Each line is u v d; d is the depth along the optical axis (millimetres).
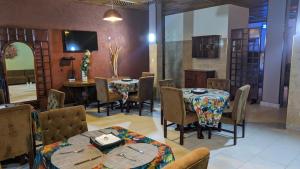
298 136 3721
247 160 2930
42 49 5691
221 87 4465
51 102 3574
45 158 1628
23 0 5277
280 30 5367
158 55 6945
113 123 4562
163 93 3572
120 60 7402
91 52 6609
